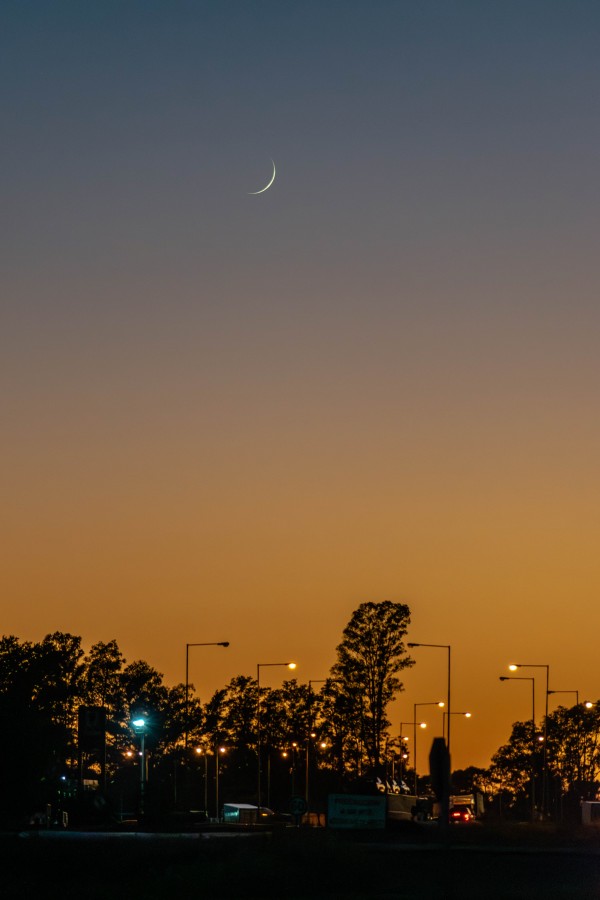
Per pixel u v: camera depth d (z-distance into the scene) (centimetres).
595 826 8988
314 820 9038
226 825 9856
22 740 8075
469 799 14375
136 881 4547
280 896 4112
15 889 4244
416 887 4291
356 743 17338
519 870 5053
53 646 18338
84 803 11025
